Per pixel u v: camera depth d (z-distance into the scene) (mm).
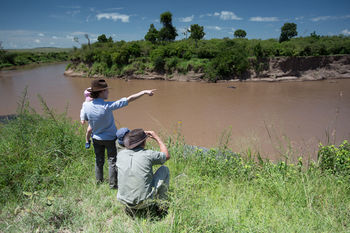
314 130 13969
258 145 7316
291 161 5070
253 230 2527
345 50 40312
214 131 14211
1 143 4578
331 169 4363
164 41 54344
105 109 3193
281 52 39375
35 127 5176
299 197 3316
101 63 46156
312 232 2654
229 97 25734
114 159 3512
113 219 2916
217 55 38625
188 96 26578
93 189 3555
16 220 2924
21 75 53250
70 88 33500
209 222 2545
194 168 4285
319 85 33281
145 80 40906
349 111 18797
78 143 4914
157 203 2980
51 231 2699
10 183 3594
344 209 3021
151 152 2930
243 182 3910
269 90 29828
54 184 3713
